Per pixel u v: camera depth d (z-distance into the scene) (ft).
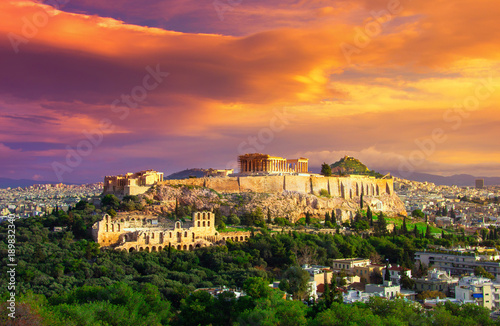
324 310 638.94
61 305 616.39
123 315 637.30
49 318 554.46
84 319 586.04
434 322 645.51
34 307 567.59
